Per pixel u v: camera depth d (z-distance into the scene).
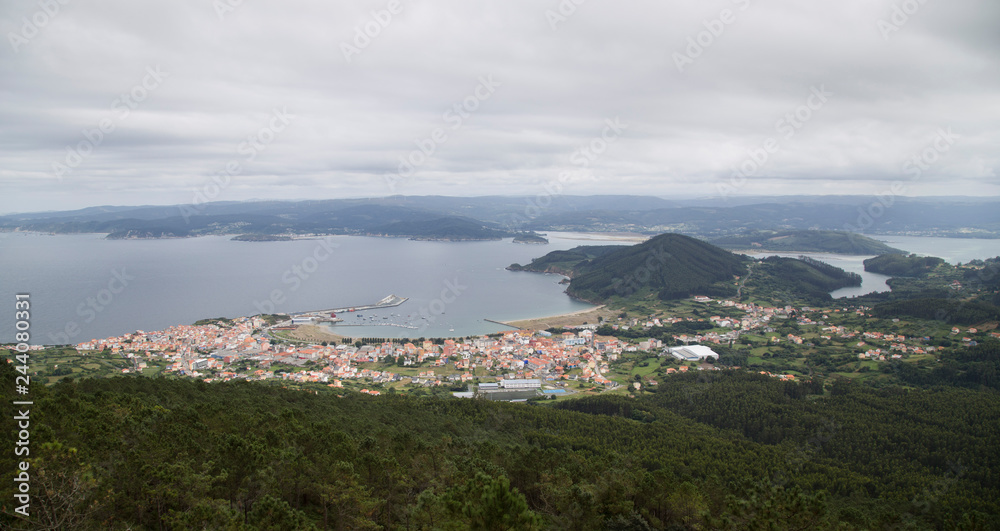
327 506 58.31
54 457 42.00
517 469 67.81
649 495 64.25
